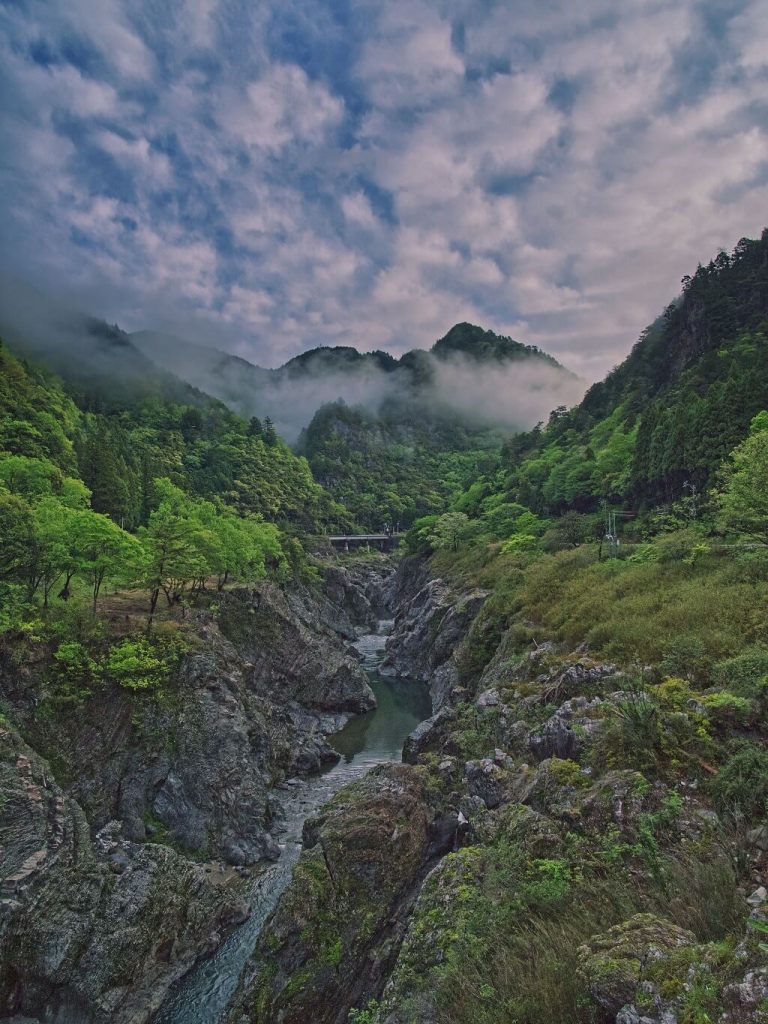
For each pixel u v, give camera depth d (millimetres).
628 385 122438
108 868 21797
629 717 15836
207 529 52531
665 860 11820
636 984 7836
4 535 30922
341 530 151875
